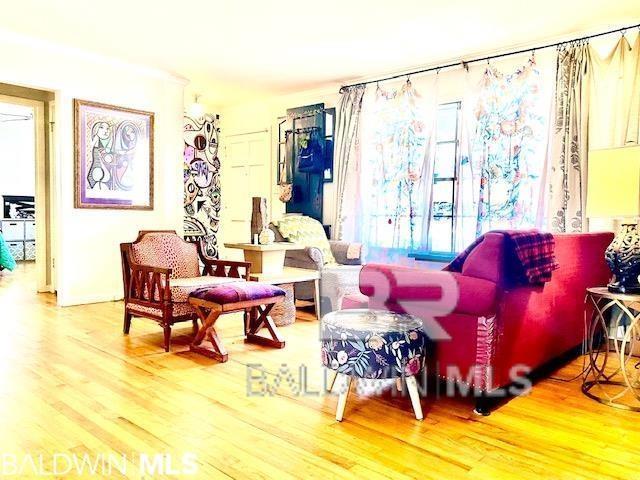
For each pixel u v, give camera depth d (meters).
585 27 3.89
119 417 2.24
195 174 7.03
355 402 2.48
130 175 5.28
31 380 2.71
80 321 4.23
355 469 1.80
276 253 4.33
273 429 2.14
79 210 4.91
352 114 5.51
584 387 2.73
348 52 4.62
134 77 5.26
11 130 9.48
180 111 5.67
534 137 4.25
